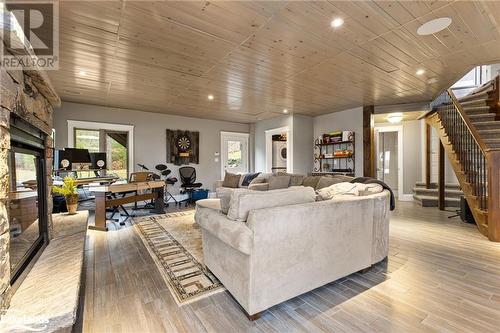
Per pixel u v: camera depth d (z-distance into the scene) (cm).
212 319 160
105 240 320
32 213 180
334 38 248
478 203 352
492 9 203
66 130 487
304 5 195
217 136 697
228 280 183
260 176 533
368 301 180
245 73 342
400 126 658
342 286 202
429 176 593
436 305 174
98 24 217
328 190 251
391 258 258
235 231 160
